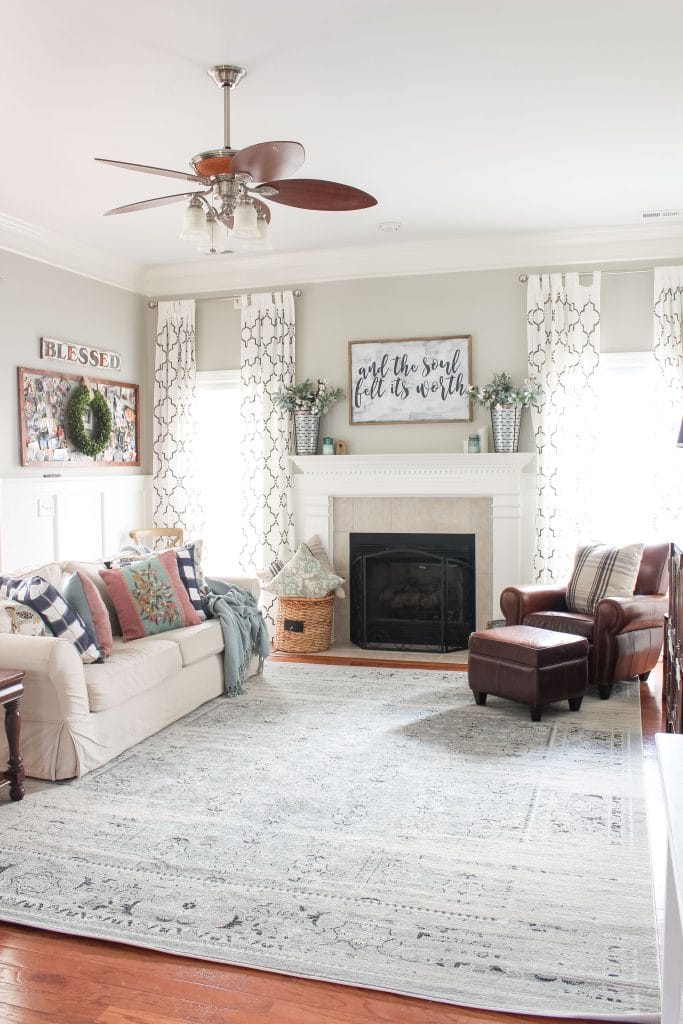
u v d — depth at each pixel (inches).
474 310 245.8
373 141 166.7
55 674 140.3
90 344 247.9
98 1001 85.3
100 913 100.8
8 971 90.5
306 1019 82.0
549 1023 80.7
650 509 231.1
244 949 93.0
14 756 134.6
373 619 259.6
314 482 259.4
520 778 143.5
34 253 224.1
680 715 125.3
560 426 237.8
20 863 113.7
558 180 190.2
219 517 275.6
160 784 142.0
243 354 263.7
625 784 140.3
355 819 127.3
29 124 157.2
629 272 233.0
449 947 92.9
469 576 251.4
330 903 102.4
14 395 217.2
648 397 236.7
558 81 141.3
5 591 155.1
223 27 122.4
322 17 120.0
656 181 191.5
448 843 118.6
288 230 228.8
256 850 117.0
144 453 276.5
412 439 253.0
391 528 257.0
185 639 181.2
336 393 256.2
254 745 161.9
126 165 121.4
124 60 132.6
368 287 254.5
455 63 134.6
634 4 117.6
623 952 91.6
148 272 270.1
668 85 143.1
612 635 191.8
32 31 123.2
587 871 110.0
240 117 154.9
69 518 236.8
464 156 175.2
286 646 248.2
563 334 237.0
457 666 229.1
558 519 239.0
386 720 177.8
